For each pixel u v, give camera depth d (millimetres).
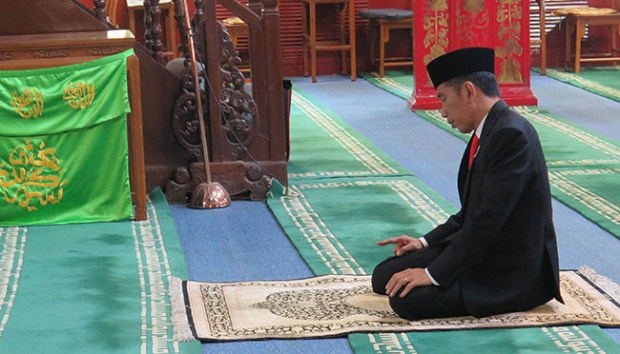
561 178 7238
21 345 4262
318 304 4691
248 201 6867
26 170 6211
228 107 6891
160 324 4492
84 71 6160
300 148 8516
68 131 6199
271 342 4262
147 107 6793
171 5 11430
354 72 12391
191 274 5312
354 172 7586
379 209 6512
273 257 5598
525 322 4340
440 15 10141
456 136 8938
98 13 6578
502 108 4324
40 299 4867
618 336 4262
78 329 4445
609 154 8031
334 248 5672
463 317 4414
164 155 6859
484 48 4344
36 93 6133
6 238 5953
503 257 4379
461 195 4566
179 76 6855
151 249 5699
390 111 10266
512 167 4203
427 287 4379
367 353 4070
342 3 12664
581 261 5391
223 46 6855
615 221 6109
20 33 6293
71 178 6258
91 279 5168
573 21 12523
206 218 6453
